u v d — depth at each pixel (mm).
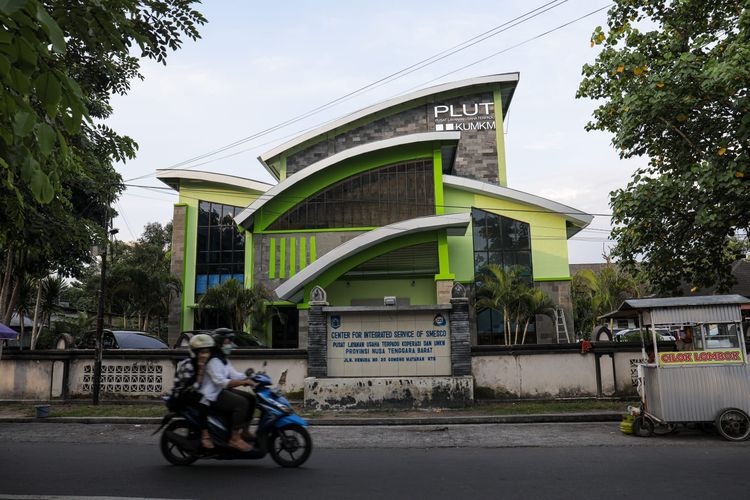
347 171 24922
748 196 11086
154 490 5809
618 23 12961
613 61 12430
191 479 6320
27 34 2926
